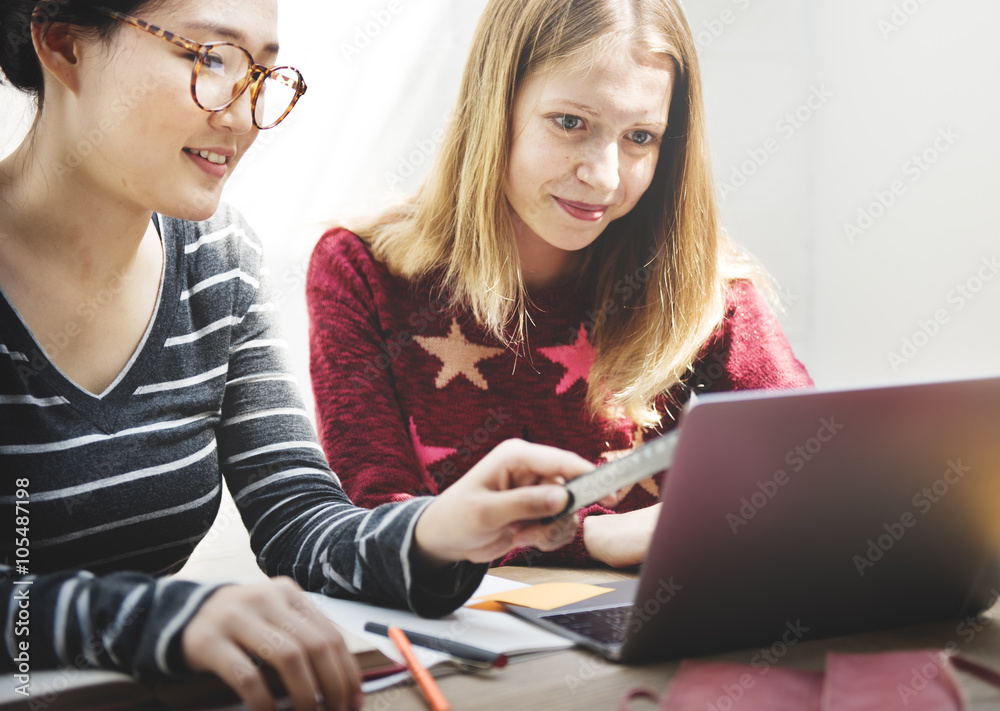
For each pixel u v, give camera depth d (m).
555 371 1.16
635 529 0.92
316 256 1.19
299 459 0.93
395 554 0.69
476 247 1.11
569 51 0.99
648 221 1.15
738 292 1.20
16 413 0.80
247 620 0.53
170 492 0.88
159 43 0.72
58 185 0.78
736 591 0.58
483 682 0.55
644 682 0.55
